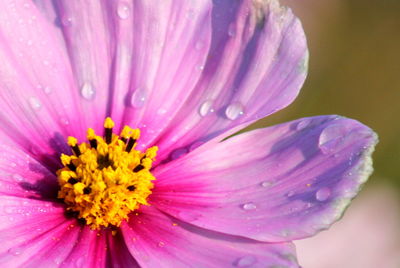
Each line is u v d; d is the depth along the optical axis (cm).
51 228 20
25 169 20
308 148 20
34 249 19
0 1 20
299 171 20
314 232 19
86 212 20
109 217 20
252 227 19
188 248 20
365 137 20
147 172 20
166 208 20
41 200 20
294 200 20
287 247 19
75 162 20
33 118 20
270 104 20
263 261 19
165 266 19
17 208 20
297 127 20
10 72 20
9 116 20
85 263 19
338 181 19
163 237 20
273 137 20
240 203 20
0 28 20
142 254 19
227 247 19
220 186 20
